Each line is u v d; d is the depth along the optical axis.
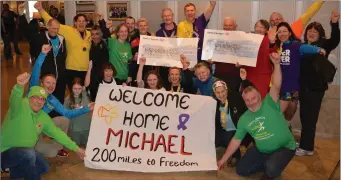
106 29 5.11
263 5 5.58
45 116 3.52
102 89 3.88
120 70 4.79
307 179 3.69
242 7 5.67
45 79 3.85
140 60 4.53
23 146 3.36
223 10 5.77
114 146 3.80
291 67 4.13
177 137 3.83
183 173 3.82
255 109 3.50
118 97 3.89
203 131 3.83
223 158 3.72
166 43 4.59
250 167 3.72
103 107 3.87
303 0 5.35
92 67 4.79
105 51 4.84
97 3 6.57
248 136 4.04
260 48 4.33
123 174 3.78
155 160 3.78
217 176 3.76
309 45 4.02
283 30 4.09
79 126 4.38
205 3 5.84
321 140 4.81
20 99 3.30
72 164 4.04
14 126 3.33
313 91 4.09
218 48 4.45
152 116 3.87
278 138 3.50
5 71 9.21
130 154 3.79
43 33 4.54
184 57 4.46
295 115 5.18
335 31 4.17
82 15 4.77
